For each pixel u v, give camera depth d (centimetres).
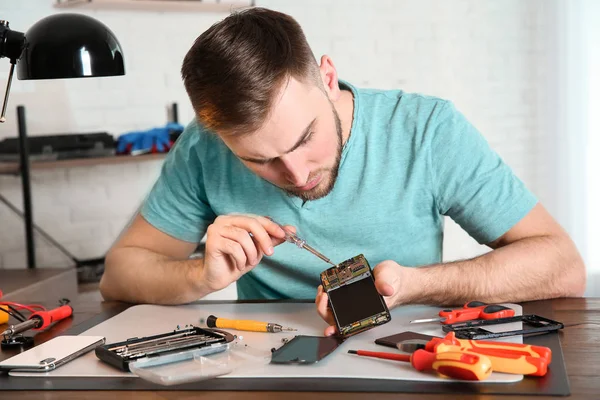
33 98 322
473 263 137
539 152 447
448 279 133
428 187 153
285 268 157
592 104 429
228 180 158
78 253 338
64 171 333
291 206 154
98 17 335
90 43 133
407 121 154
